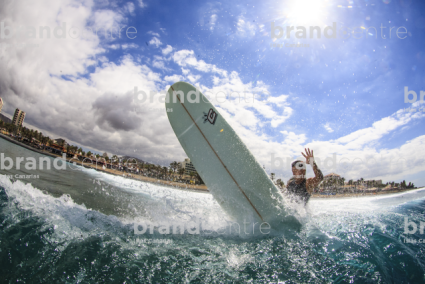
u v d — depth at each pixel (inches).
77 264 42.8
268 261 54.7
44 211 64.9
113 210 92.4
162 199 158.9
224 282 43.9
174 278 43.6
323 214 108.1
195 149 116.3
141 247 56.0
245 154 105.2
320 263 54.1
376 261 55.0
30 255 42.4
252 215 92.5
